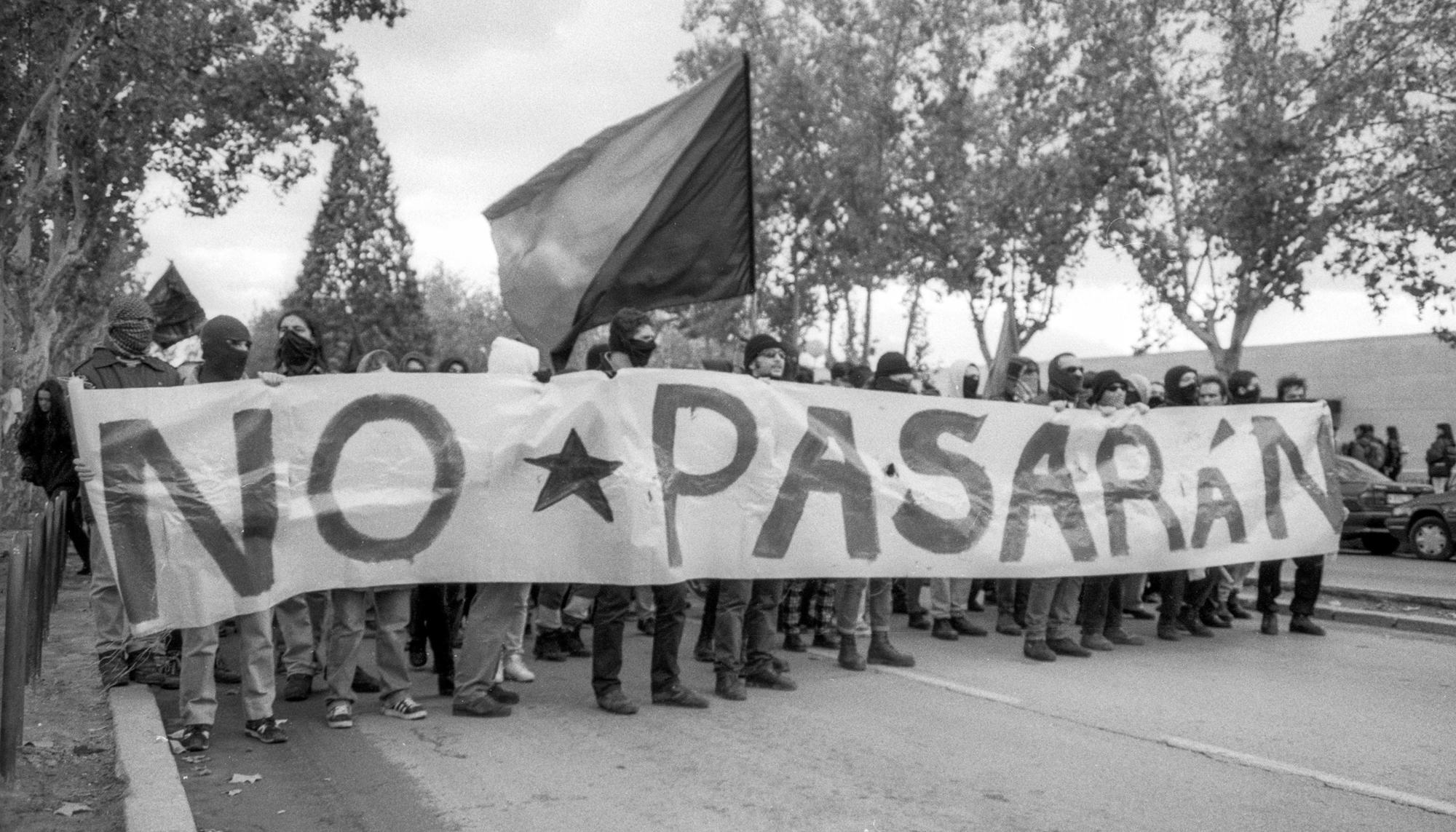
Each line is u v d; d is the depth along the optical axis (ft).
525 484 22.77
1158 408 31.94
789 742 20.70
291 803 17.17
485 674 22.59
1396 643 31.91
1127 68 70.79
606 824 16.31
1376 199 65.77
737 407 25.04
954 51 82.79
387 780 18.31
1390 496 65.82
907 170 85.92
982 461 28.84
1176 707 23.67
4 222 57.88
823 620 31.17
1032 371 33.63
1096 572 29.71
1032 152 79.00
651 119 26.71
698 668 28.22
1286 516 32.78
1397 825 16.70
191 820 15.19
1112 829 16.33
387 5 72.74
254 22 73.92
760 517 25.08
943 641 32.12
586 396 23.38
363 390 22.04
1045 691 25.18
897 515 27.32
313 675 25.05
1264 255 66.49
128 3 59.93
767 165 90.58
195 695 19.74
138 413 20.02
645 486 23.24
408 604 24.18
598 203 26.63
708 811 16.89
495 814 16.75
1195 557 31.30
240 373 21.74
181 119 73.56
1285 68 65.21
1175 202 71.00
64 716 20.56
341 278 213.66
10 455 54.65
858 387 35.86
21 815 15.43
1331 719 22.72
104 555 22.18
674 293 26.66
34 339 68.80
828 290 100.27
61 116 64.49
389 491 22.08
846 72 85.51
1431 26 62.95
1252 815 17.03
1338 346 115.75
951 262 82.02
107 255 89.56
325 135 78.43
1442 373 108.06
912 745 20.54
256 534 20.63
